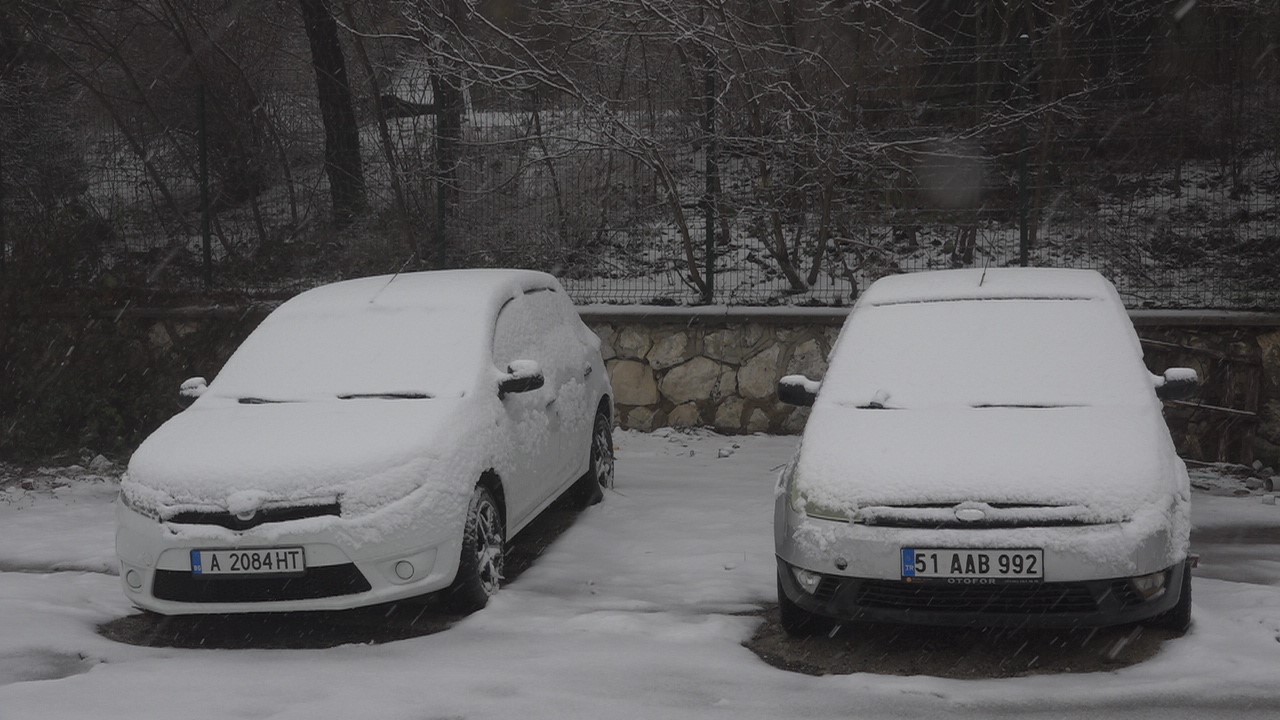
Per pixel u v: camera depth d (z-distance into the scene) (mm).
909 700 4637
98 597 6613
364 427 6066
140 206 12742
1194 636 5230
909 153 11484
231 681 5000
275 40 16594
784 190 11641
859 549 5066
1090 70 13055
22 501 9281
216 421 6441
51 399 10891
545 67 12117
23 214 12531
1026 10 14109
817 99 11828
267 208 12711
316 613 6203
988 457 5281
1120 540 4891
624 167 11859
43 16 15109
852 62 12305
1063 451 5297
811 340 11180
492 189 12086
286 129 13039
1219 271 10570
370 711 4562
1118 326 6305
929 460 5312
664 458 10305
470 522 5973
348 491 5652
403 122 12312
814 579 5207
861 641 5535
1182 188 11195
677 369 11492
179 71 15766
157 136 13281
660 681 4879
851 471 5348
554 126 11797
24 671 5254
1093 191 11219
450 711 4559
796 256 11844
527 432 6918
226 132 13148
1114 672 4930
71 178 13055
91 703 4699
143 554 5746
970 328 6414
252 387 6887
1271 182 10992
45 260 11539
